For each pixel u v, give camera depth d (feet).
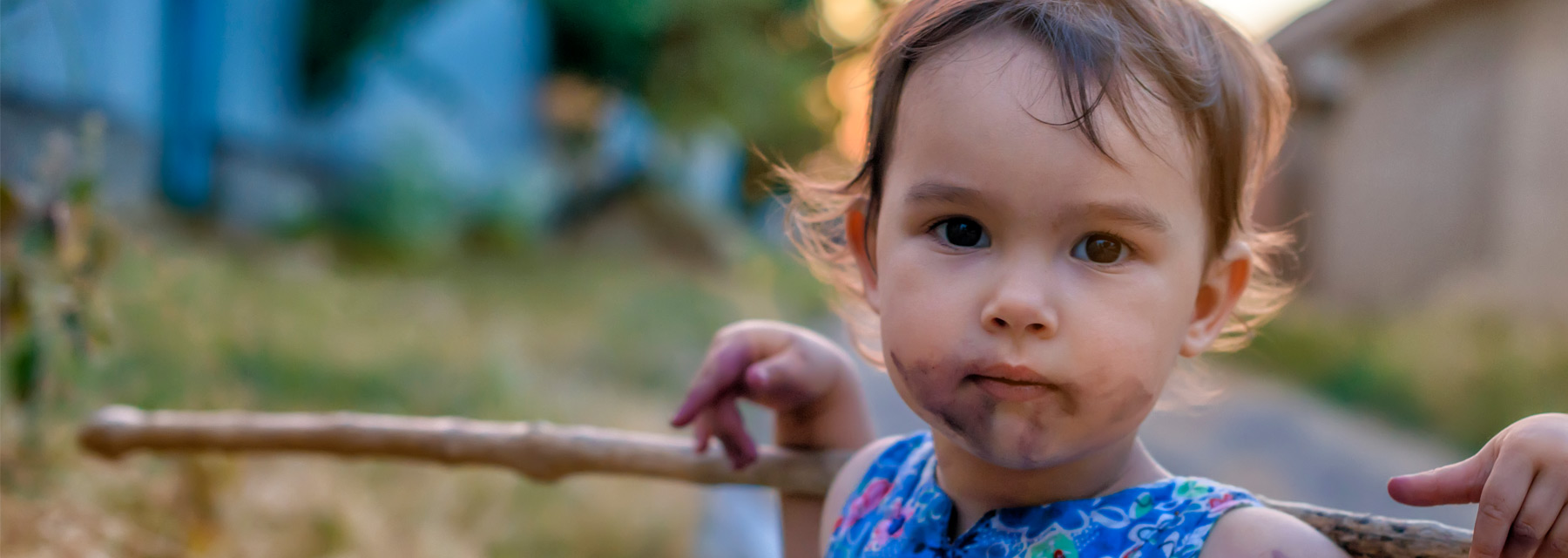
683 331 26.05
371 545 8.90
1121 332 3.18
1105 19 3.37
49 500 7.80
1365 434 20.33
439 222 29.94
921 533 3.92
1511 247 28.68
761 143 51.42
